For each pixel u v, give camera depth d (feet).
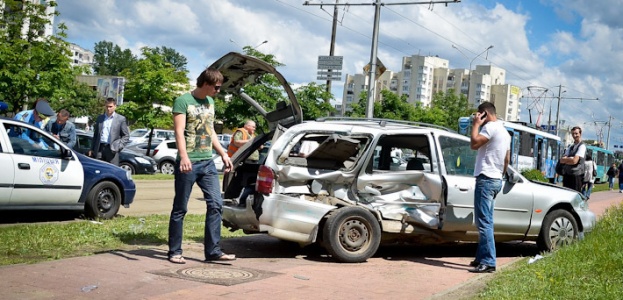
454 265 27.91
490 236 26.27
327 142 26.37
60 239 27.40
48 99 85.05
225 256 24.90
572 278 21.95
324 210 26.91
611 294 19.45
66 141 45.09
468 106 194.80
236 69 28.81
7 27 81.41
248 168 29.53
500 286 21.31
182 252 25.86
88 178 35.83
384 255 29.91
